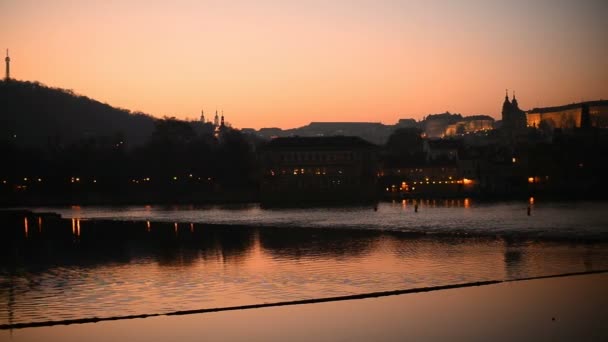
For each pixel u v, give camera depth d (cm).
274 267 8219
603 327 5291
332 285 7044
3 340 5134
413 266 8169
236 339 5138
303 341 5078
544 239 11188
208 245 10869
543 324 5394
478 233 12619
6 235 13062
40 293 6806
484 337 5100
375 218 17600
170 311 6022
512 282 7019
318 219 17512
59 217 18675
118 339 5153
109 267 8394
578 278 7200
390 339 5094
